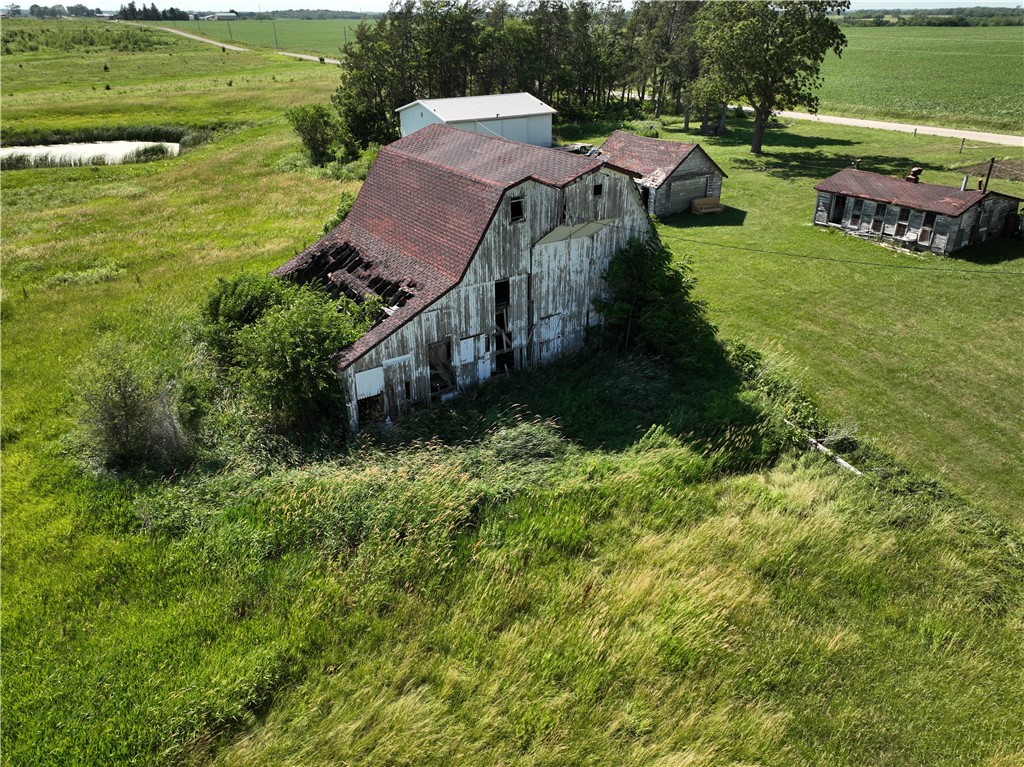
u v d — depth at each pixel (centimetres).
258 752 1122
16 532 1619
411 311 1980
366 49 6869
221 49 17838
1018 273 3161
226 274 3256
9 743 1130
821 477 1806
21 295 3062
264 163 6003
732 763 1130
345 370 1886
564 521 1628
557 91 7888
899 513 1667
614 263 2378
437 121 5219
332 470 1759
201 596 1418
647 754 1134
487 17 8219
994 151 5719
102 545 1576
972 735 1191
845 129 7225
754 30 5500
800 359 2461
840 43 5541
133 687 1222
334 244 2556
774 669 1295
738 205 4519
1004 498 1770
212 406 2036
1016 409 2142
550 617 1384
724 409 2034
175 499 1680
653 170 4247
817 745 1173
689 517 1677
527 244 2156
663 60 7488
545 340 2375
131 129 7606
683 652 1315
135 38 18550
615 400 2155
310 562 1496
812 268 3331
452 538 1579
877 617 1413
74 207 4628
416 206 2372
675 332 2338
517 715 1202
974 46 14588
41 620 1380
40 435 2031
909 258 3416
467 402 2173
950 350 2506
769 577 1512
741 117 8225
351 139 6266
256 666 1253
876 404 2181
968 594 1462
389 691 1234
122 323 2748
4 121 7562
